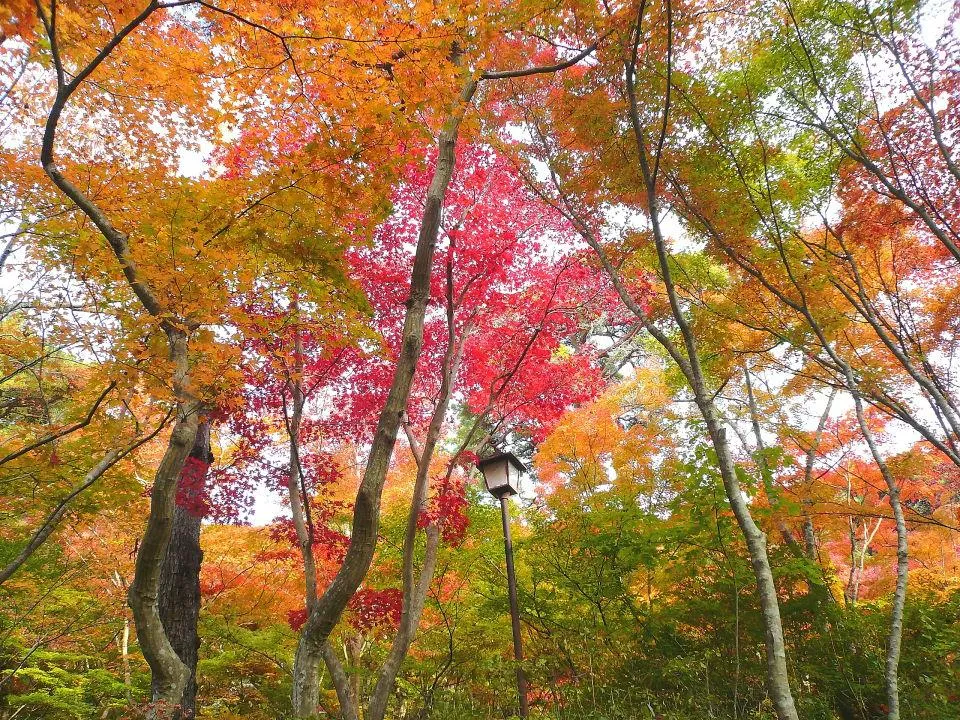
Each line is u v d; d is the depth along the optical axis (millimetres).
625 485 9250
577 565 7488
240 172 6172
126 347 4426
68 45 4520
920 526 9984
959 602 6965
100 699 8547
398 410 4715
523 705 6320
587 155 6594
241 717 8156
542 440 10375
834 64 6102
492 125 6871
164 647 4164
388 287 7996
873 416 9914
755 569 4812
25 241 5246
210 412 6629
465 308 8375
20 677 7957
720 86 6125
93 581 8992
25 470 6285
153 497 4113
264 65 4211
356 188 4668
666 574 7555
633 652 7172
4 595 7988
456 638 7949
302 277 5082
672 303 5703
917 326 7598
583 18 5508
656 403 13250
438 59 4203
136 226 4586
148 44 4332
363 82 4172
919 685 6340
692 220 6777
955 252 5430
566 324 8820
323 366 7402
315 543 6863
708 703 6004
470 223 7758
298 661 4449
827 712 5922
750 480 6551
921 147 6004
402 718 8117
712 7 5758
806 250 7332
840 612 6738
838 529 8641
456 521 6773
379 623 6508
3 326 5809
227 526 9234
